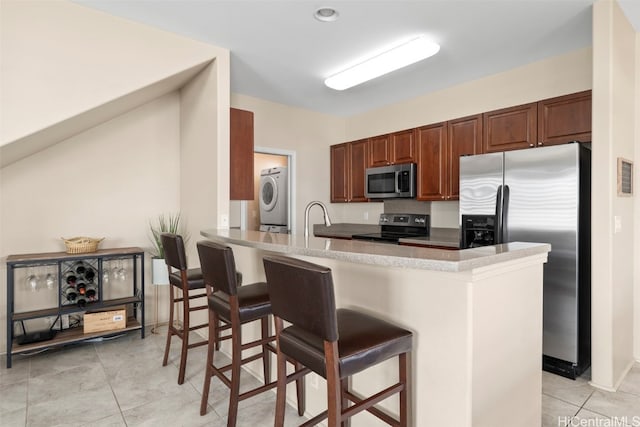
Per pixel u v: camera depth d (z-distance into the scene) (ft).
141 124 11.21
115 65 8.31
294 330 4.58
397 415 5.05
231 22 8.42
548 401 7.08
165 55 8.90
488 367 4.47
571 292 7.99
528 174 8.61
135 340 10.23
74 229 10.14
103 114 9.41
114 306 10.16
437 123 12.33
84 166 10.27
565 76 10.02
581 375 8.25
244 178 10.71
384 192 13.79
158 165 11.52
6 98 7.20
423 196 12.77
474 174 9.72
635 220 8.88
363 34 8.89
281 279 4.12
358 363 4.01
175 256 7.87
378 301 5.30
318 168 16.11
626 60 8.21
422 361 4.71
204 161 10.31
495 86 11.53
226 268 5.76
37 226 9.60
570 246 7.97
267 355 7.22
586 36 9.00
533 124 10.07
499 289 4.59
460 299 4.27
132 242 11.07
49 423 6.31
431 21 8.23
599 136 7.55
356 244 5.82
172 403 6.97
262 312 6.18
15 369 8.37
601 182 7.55
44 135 8.23
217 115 9.64
